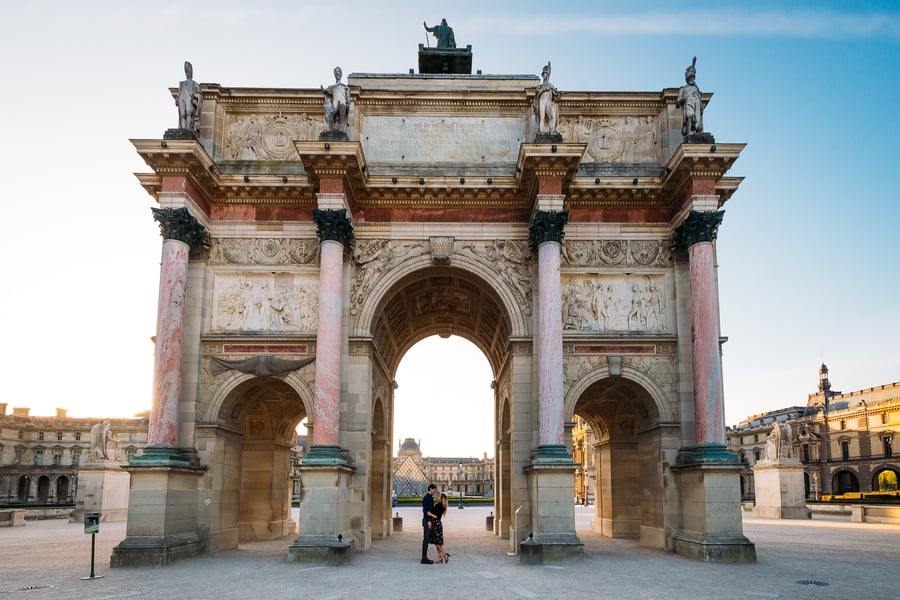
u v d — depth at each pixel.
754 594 21.31
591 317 35.84
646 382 35.00
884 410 134.25
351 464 33.72
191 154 32.94
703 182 34.12
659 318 35.91
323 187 33.91
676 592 21.64
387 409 44.38
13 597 21.14
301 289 35.78
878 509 56.16
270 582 23.81
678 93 37.56
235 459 36.72
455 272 37.09
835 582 23.73
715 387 32.50
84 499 61.41
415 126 38.47
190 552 31.36
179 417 33.69
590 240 36.69
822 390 155.62
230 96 38.19
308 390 34.44
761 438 151.50
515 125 38.50
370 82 39.22
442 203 36.72
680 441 34.22
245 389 35.75
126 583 23.83
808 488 146.00
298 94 38.19
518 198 36.56
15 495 143.88
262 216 36.53
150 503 29.92
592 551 33.66
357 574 25.72
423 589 22.17
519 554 30.48
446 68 42.84
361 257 36.12
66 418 150.38
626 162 38.19
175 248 33.06
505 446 42.06
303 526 30.17
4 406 146.75
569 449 34.31
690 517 32.31
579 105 38.59
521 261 36.25
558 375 32.38
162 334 32.38
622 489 42.00
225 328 35.34
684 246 35.41
